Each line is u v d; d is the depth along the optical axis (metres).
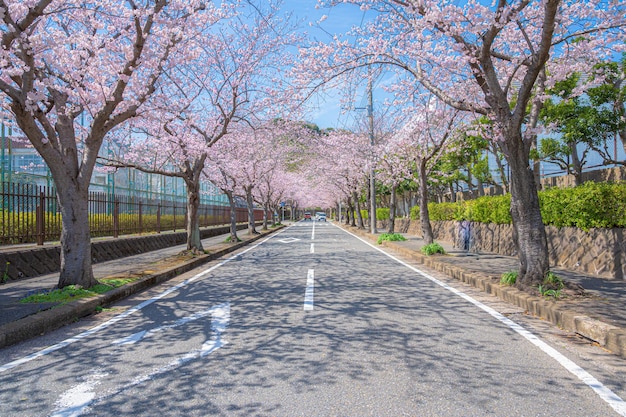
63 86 7.01
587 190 8.43
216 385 3.37
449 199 26.62
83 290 6.77
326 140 22.20
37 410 2.97
